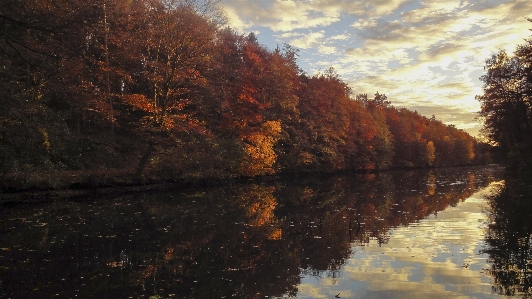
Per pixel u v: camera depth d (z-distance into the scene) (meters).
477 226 13.67
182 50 25.97
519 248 10.39
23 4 18.06
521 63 40.22
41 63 21.88
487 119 47.97
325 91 51.44
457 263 9.16
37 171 19.64
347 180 41.66
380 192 27.44
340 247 10.92
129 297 7.06
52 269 8.63
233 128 34.12
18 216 14.84
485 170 70.06
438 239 11.75
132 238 11.73
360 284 7.79
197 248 10.70
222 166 29.94
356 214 17.00
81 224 13.62
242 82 37.62
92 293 7.22
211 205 19.31
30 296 7.03
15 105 21.12
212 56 30.25
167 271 8.64
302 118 46.91
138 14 28.03
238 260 9.59
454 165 104.25
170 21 25.73
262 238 12.07
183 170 26.98
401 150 76.75
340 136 54.84
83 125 28.88
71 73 23.47
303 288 7.59
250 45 43.72
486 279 7.98
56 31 15.46
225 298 7.07
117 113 28.27
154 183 25.20
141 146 27.81
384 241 11.61
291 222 14.98
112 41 26.86
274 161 36.16
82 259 9.43
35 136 21.17
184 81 27.84
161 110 26.19
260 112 37.66
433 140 96.81
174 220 14.84
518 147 44.25
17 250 10.13
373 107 74.06
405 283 7.82
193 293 7.30
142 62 28.19
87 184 21.14
